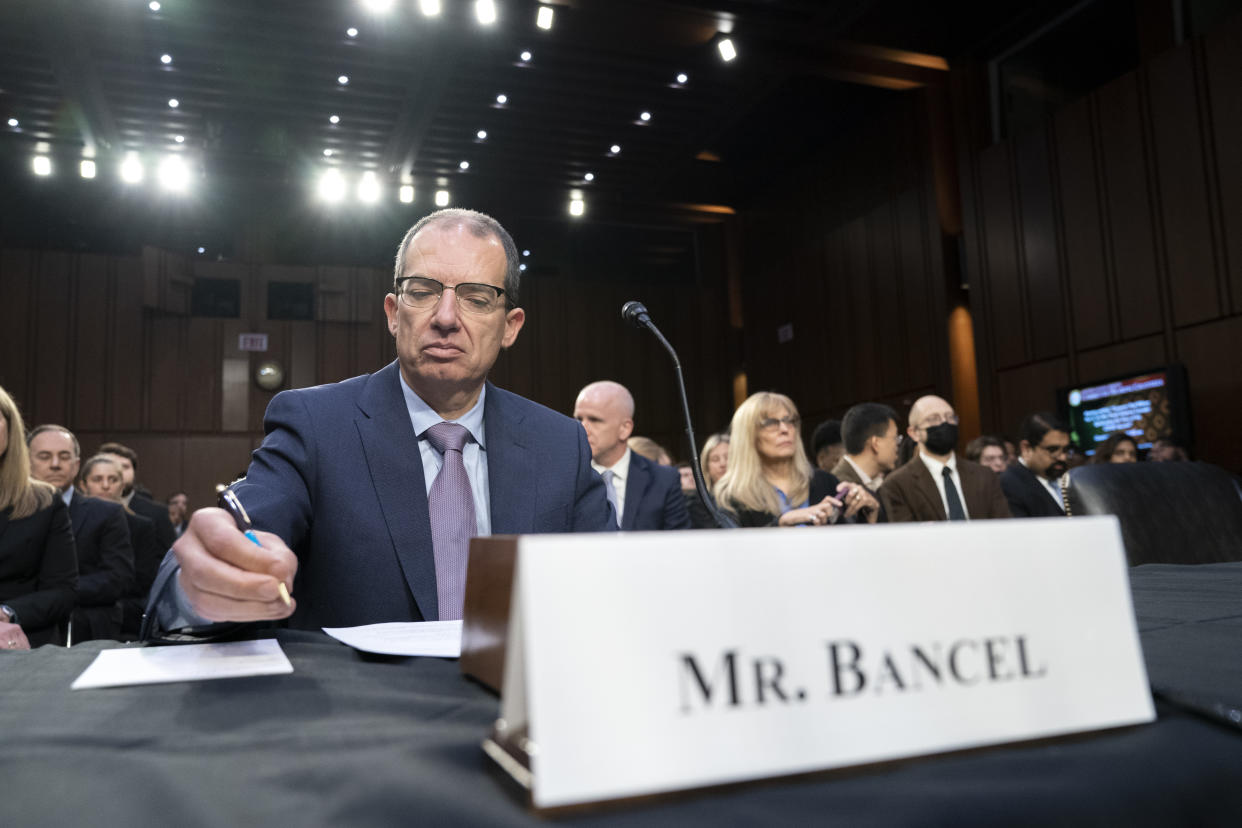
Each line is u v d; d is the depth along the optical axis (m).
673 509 3.09
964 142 9.23
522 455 1.26
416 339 1.20
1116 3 7.73
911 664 0.42
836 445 4.23
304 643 0.78
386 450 1.17
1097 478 1.72
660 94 9.95
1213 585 1.06
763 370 12.74
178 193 12.37
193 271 12.42
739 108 10.07
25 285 11.73
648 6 8.14
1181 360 6.90
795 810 0.34
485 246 1.24
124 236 13.12
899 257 9.99
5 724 0.50
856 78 9.27
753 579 0.41
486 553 0.57
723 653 0.39
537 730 0.35
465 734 0.46
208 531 0.64
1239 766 0.40
